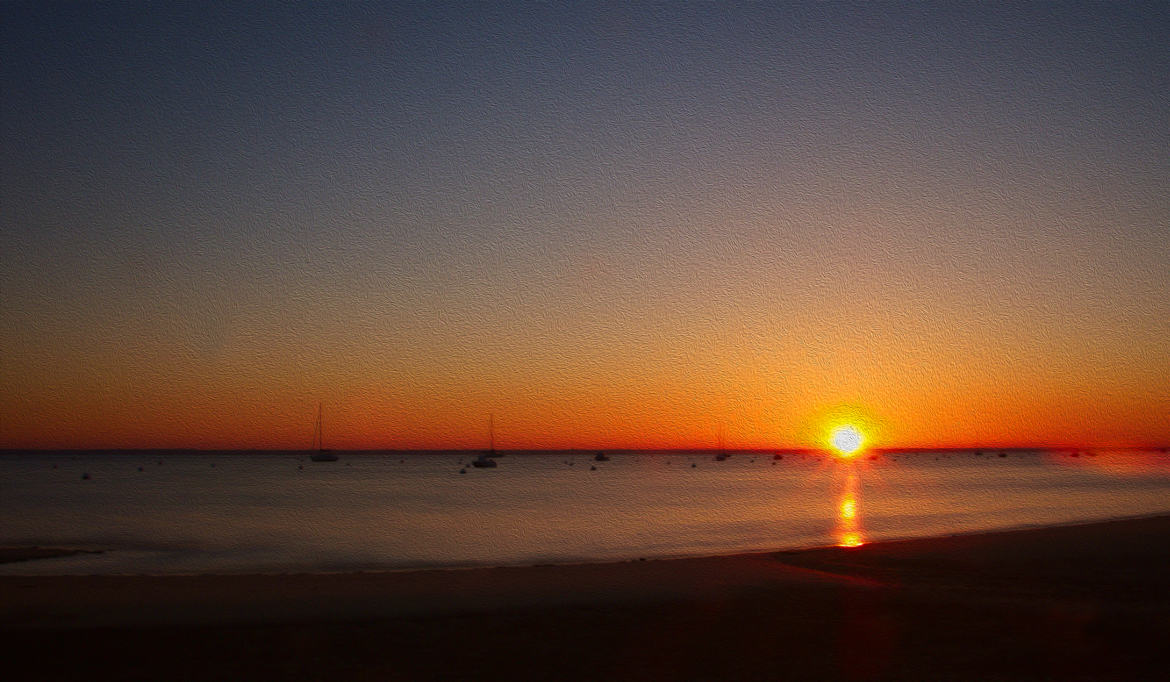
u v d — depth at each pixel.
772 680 12.59
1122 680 12.40
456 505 68.69
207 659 13.37
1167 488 88.19
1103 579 21.11
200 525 49.66
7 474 145.12
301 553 35.31
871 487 96.50
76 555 33.91
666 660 13.58
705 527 47.03
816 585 19.80
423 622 15.77
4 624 15.00
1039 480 112.75
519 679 12.67
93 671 12.73
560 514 58.12
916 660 13.46
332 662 13.35
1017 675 12.66
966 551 26.73
